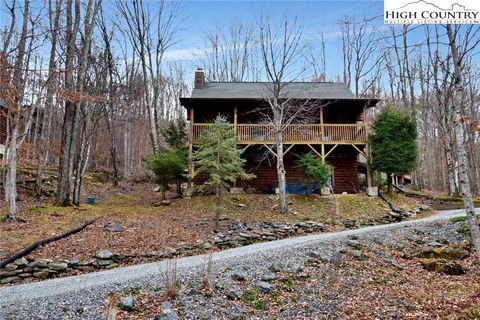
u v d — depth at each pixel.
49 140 25.52
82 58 14.60
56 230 10.13
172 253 9.14
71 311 5.13
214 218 13.58
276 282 6.47
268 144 18.31
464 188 6.53
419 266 7.91
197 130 18.39
